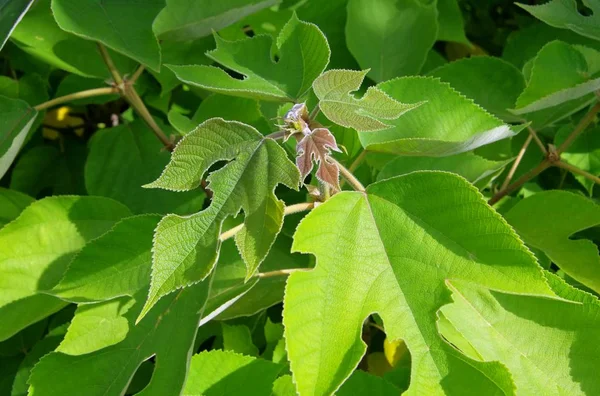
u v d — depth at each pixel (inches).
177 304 26.3
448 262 23.7
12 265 28.3
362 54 35.0
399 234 24.2
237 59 28.2
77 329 26.0
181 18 30.9
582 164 34.4
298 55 28.0
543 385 24.9
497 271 23.4
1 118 31.5
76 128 40.8
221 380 26.9
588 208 29.7
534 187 34.0
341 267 23.7
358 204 24.5
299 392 22.3
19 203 32.1
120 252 26.7
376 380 27.1
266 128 32.3
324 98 23.9
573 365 24.9
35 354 30.1
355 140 29.4
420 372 22.9
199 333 31.8
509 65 33.6
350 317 23.2
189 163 23.0
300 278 23.2
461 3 43.4
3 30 29.2
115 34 30.6
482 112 27.8
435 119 28.0
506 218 30.7
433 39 35.0
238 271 28.4
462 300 25.7
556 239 29.8
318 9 36.9
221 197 23.3
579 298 25.2
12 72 36.9
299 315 22.9
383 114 23.9
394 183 24.7
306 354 22.6
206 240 23.2
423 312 23.4
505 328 25.4
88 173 33.8
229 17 31.4
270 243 23.5
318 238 23.8
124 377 25.8
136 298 26.5
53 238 29.1
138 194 33.5
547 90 30.0
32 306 28.1
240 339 30.4
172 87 34.8
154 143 34.3
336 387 22.4
